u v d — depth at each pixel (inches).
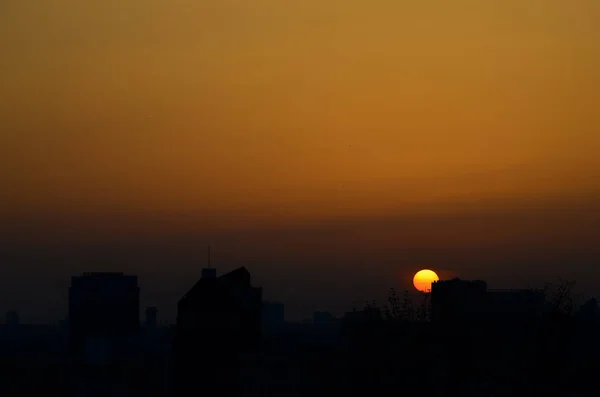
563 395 4530.0
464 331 4940.9
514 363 4623.5
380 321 5098.4
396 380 4837.6
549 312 4680.1
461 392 4704.7
